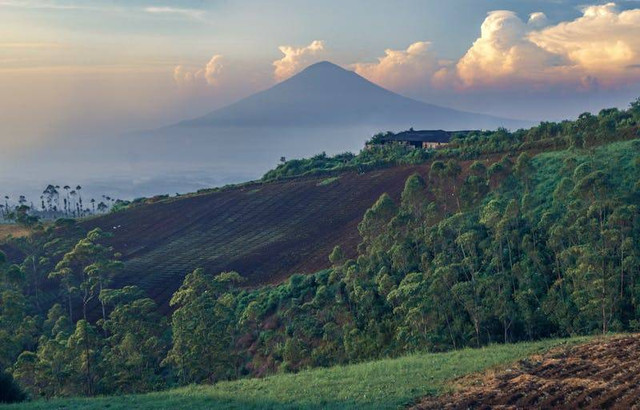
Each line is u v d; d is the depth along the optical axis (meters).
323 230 100.31
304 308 66.88
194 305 58.03
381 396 30.86
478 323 50.62
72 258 74.75
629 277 48.47
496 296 51.62
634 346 34.72
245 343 66.81
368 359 54.69
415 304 52.69
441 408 27.80
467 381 31.92
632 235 49.34
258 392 35.09
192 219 121.81
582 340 38.97
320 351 59.12
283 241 100.50
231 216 119.06
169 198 142.50
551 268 53.56
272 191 127.00
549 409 25.92
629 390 26.84
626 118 86.75
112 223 127.00
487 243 58.03
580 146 75.94
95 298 87.88
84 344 55.09
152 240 114.62
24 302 69.06
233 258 97.56
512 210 58.03
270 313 71.06
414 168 111.19
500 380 31.09
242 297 78.06
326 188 119.38
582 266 47.97
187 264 99.12
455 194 70.69
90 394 53.97
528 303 50.50
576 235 52.41
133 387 54.34
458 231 60.03
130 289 71.44
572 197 56.56
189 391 37.81
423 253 61.41
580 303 46.97
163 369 63.12
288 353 59.75
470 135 126.94
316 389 34.19
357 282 63.75
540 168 72.06
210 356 55.84
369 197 106.75
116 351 58.34
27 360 52.03
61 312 76.56
